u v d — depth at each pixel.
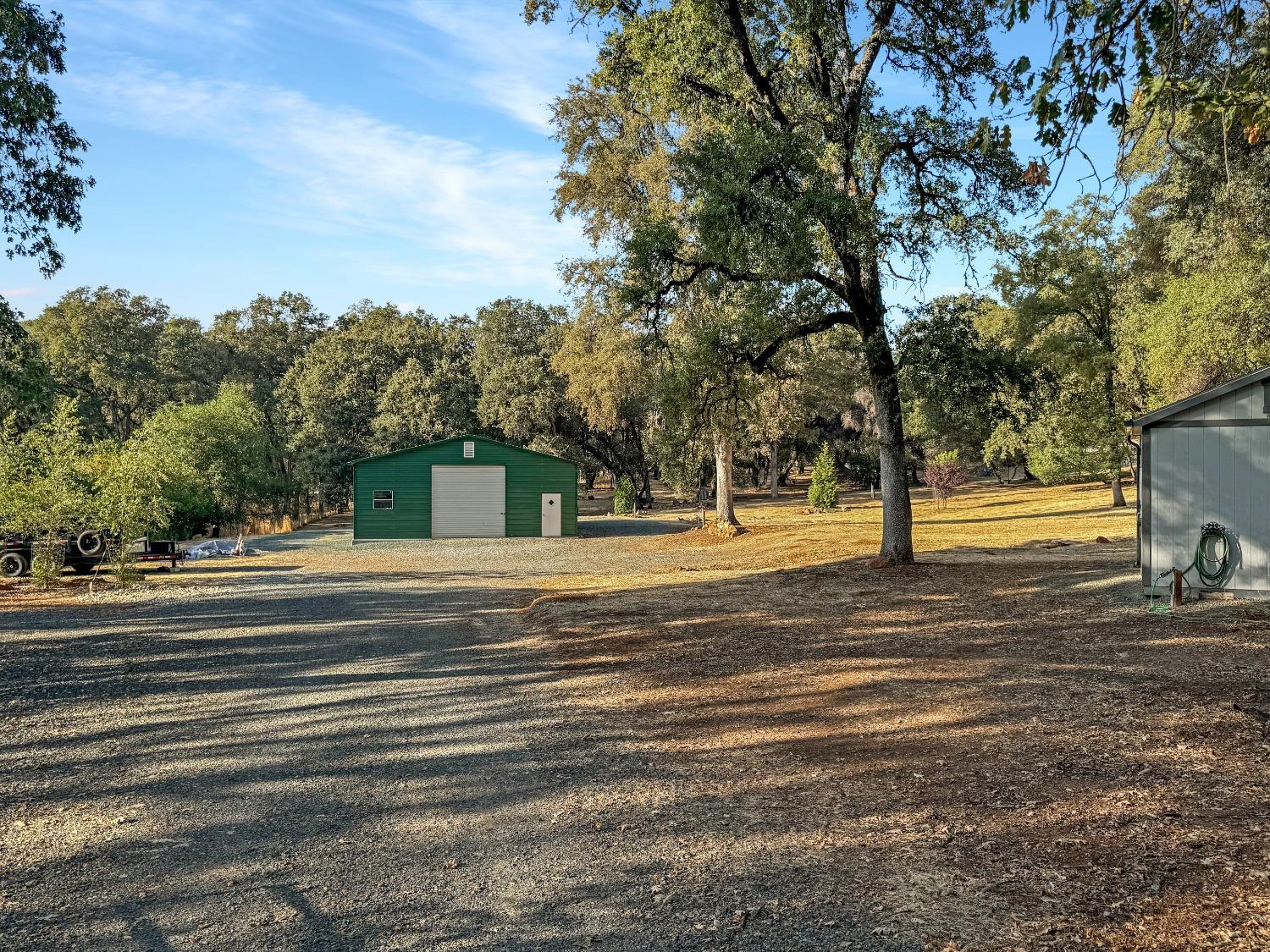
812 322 17.61
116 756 6.80
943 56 16.09
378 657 10.88
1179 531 11.96
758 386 19.41
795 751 6.51
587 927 3.88
